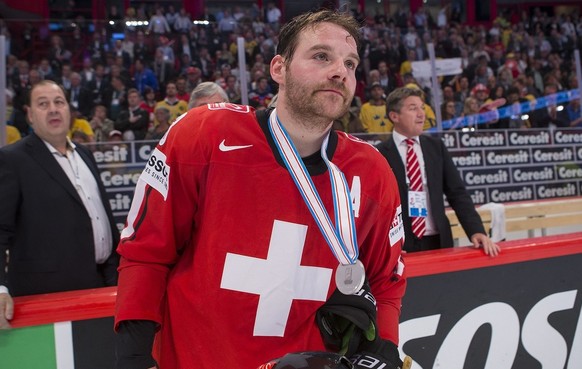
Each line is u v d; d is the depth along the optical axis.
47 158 2.09
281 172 1.24
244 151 1.23
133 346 1.19
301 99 1.17
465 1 13.32
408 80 5.88
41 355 1.64
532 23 11.73
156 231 1.23
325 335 1.29
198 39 5.53
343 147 1.33
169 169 1.23
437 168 2.63
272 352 1.25
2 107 4.02
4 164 1.98
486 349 2.23
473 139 5.04
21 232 2.01
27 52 4.94
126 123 4.98
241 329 1.23
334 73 1.16
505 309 2.26
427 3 12.84
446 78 6.05
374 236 1.38
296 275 1.25
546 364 2.36
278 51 1.27
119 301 1.22
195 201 1.25
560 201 4.60
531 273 2.31
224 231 1.22
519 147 5.19
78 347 1.68
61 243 2.04
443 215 2.62
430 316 2.12
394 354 1.32
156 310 1.23
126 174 3.84
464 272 2.18
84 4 10.47
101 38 5.19
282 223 1.23
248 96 5.14
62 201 2.06
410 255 2.15
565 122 6.36
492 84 6.40
